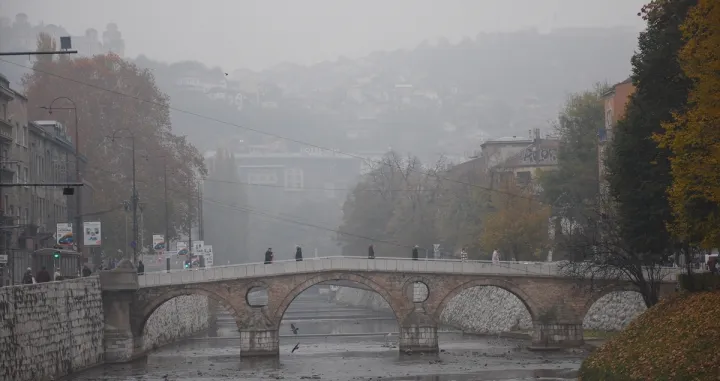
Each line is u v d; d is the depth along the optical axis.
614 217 134.50
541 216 168.88
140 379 112.38
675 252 123.31
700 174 77.75
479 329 180.00
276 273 139.62
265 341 138.50
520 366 121.44
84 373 116.81
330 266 141.12
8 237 128.62
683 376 75.06
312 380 112.50
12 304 93.62
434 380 110.75
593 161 183.75
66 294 112.62
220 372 120.31
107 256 184.75
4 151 136.25
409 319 141.62
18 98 144.12
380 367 124.12
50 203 163.12
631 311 145.00
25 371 96.00
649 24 99.12
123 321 129.38
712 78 76.62
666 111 96.38
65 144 173.88
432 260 142.62
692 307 87.25
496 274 142.25
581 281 136.88
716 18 75.50
